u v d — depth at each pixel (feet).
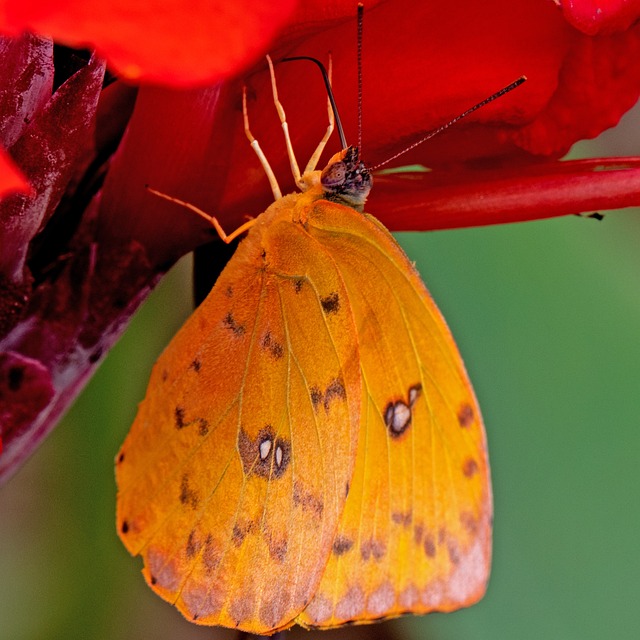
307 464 0.96
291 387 0.95
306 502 0.96
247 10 0.61
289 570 0.96
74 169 0.92
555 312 1.03
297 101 0.92
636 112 1.10
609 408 1.02
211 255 0.96
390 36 0.91
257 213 0.94
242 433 0.95
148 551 0.95
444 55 0.91
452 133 0.93
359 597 0.97
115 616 1.04
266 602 0.96
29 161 0.89
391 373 0.96
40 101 0.89
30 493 1.04
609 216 1.03
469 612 1.01
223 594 0.96
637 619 1.01
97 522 1.03
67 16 0.59
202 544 0.96
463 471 0.97
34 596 1.03
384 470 0.96
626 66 0.91
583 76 0.92
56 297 0.93
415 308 0.95
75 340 0.93
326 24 0.89
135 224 0.93
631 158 0.93
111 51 0.59
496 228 1.03
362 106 0.92
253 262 0.94
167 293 1.02
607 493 1.02
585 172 0.92
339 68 0.91
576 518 1.02
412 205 0.93
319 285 0.95
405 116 0.92
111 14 0.60
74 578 1.03
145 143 0.92
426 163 0.94
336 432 0.95
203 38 0.60
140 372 1.02
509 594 1.01
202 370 0.95
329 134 0.92
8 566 1.04
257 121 0.93
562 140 0.93
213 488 0.95
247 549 0.96
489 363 1.02
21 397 0.93
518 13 0.91
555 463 1.02
